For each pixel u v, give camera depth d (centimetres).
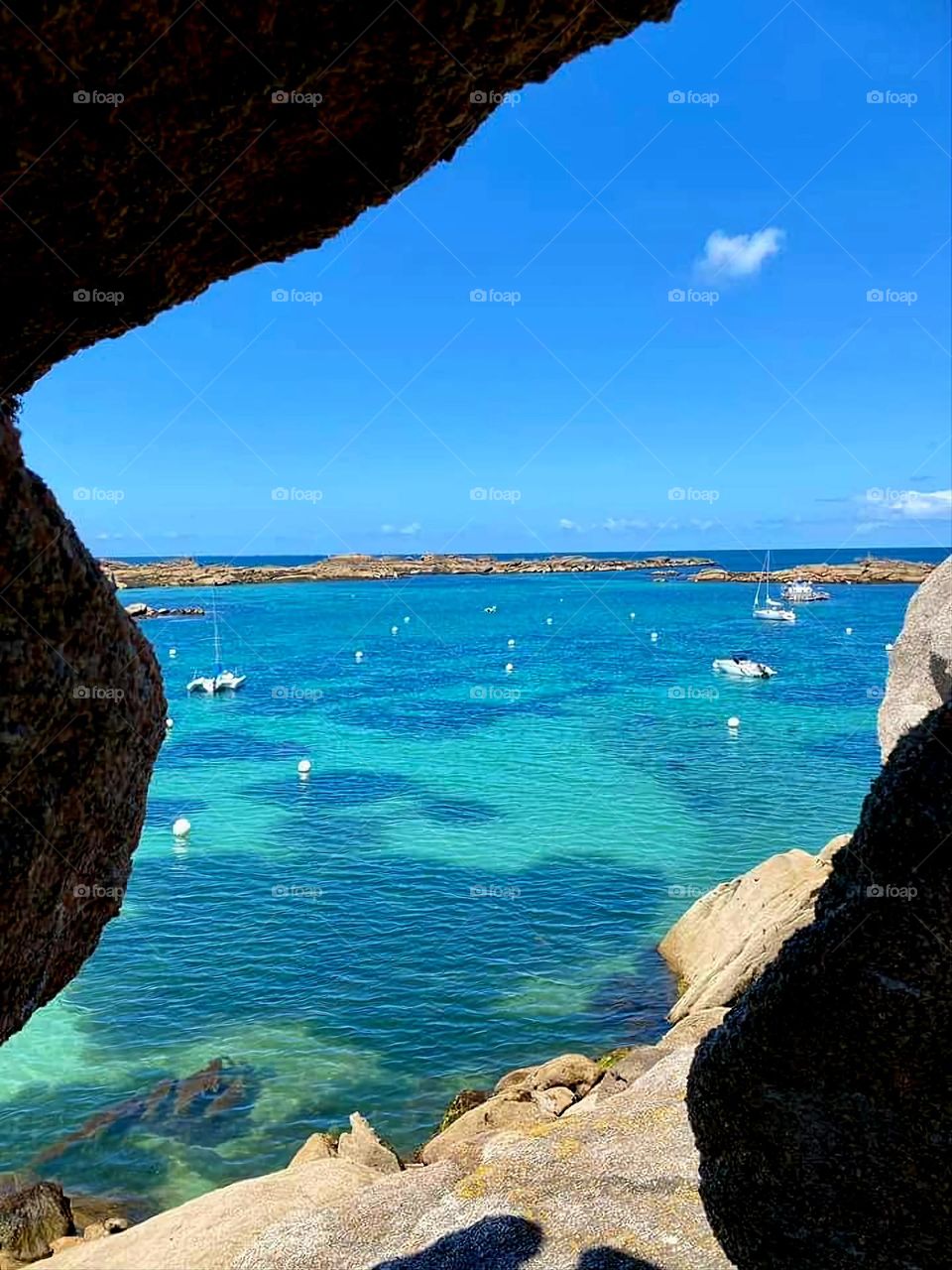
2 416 340
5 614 336
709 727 5150
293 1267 1036
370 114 423
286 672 7875
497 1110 1573
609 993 2152
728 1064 605
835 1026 552
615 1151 1134
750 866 2925
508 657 8644
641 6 404
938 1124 534
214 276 482
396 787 3953
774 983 583
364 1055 1909
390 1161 1475
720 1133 623
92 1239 1390
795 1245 593
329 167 442
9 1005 384
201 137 401
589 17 406
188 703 6341
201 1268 1105
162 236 441
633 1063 1645
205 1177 1573
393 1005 2098
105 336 479
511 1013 2067
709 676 7206
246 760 4531
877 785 560
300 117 410
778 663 7744
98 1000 2117
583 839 3203
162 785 4050
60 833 376
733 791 3788
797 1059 569
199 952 2359
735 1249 633
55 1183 1502
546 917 2562
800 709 5641
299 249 480
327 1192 1273
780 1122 584
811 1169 578
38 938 384
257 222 460
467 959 2314
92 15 347
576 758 4444
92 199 407
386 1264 997
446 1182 1159
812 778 3978
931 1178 541
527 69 427
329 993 2148
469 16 389
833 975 550
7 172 383
